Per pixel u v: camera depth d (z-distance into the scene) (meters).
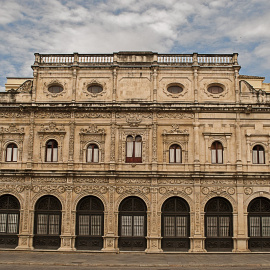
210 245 42.34
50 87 46.47
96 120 44.69
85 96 45.69
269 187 42.97
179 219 42.91
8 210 43.56
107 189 43.19
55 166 44.03
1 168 44.25
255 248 42.41
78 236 42.78
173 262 35.69
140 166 43.66
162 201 42.88
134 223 42.97
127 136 44.50
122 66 45.97
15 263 35.09
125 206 43.34
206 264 34.56
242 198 42.75
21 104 45.03
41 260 36.50
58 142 44.47
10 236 43.12
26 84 46.41
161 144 44.09
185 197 42.88
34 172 43.44
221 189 43.00
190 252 41.28
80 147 44.28
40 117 45.03
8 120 45.09
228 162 43.56
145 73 45.88
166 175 42.97
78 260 36.69
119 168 43.69
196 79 45.38
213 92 45.69
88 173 43.22
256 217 42.91
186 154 43.78
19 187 43.59
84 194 43.19
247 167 43.50
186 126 44.41
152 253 41.28
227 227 42.81
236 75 45.38
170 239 42.44
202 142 44.06
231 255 40.44
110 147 44.00
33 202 43.28
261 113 44.50
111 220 42.50
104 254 40.97
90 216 43.22
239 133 44.00
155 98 44.91
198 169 43.12
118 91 45.56
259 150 44.22
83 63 46.47
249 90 45.31
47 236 42.91
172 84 45.88
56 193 43.38
